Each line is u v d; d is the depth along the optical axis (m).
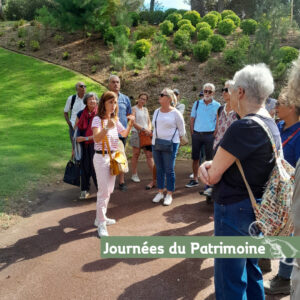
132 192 5.82
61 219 4.54
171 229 4.21
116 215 4.73
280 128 2.88
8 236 3.98
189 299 2.80
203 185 6.23
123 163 3.86
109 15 17.38
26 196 5.34
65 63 16.22
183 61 14.97
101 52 16.72
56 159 7.56
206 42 14.93
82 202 5.27
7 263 3.37
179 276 3.14
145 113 6.42
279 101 2.70
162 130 4.98
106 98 3.75
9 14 26.64
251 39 16.20
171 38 17.75
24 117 11.55
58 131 10.07
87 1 16.12
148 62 14.31
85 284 3.02
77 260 3.44
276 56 11.90
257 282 2.26
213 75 13.67
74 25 17.00
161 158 5.19
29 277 3.13
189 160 8.54
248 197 1.96
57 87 13.92
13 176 6.17
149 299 2.80
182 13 21.28
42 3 26.39
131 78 13.97
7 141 8.82
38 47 17.95
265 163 1.91
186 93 12.76
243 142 1.86
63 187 6.02
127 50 15.22
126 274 3.18
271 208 1.87
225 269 2.06
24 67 16.02
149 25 19.47
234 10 26.03
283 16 12.25
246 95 2.00
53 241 3.87
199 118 5.84
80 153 5.15
